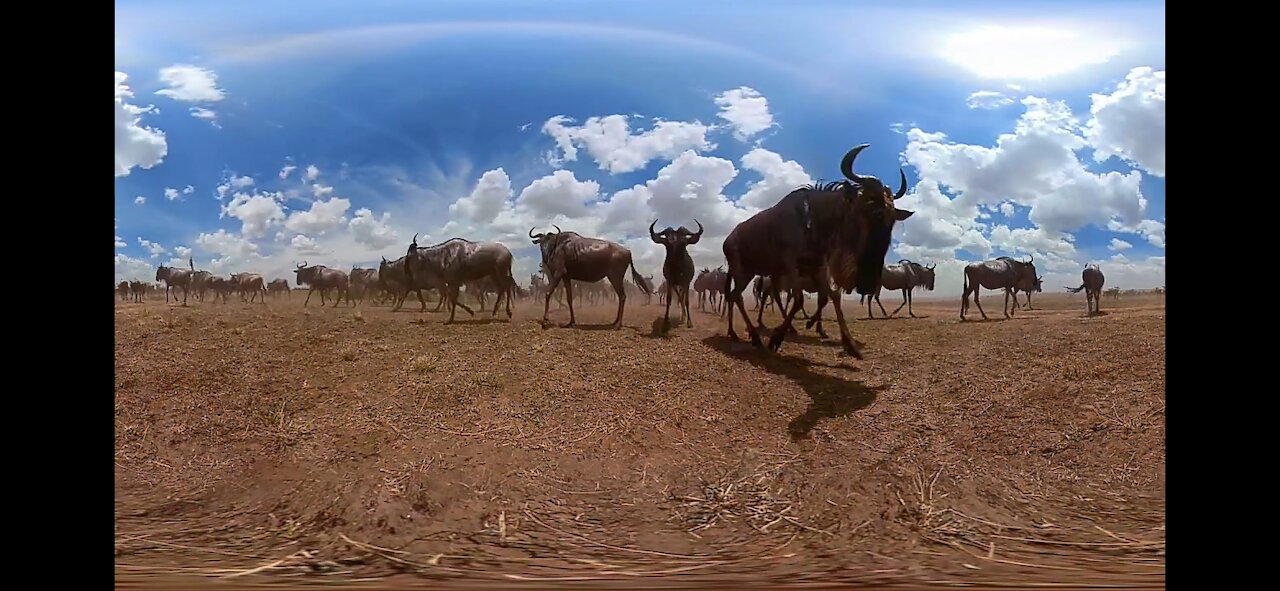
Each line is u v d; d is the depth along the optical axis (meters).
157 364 8.46
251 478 5.64
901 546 4.21
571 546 4.32
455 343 10.16
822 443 6.33
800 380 8.23
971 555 4.00
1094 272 14.92
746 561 4.02
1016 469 5.54
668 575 3.79
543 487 5.41
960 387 7.60
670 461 6.02
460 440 6.29
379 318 14.78
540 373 8.30
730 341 10.61
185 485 5.52
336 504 4.98
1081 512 4.72
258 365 8.70
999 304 23.06
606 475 5.71
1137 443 5.69
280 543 4.32
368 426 6.66
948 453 5.92
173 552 4.11
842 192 8.71
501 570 3.87
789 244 9.28
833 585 3.58
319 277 24.80
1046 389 7.14
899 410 7.07
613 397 7.52
